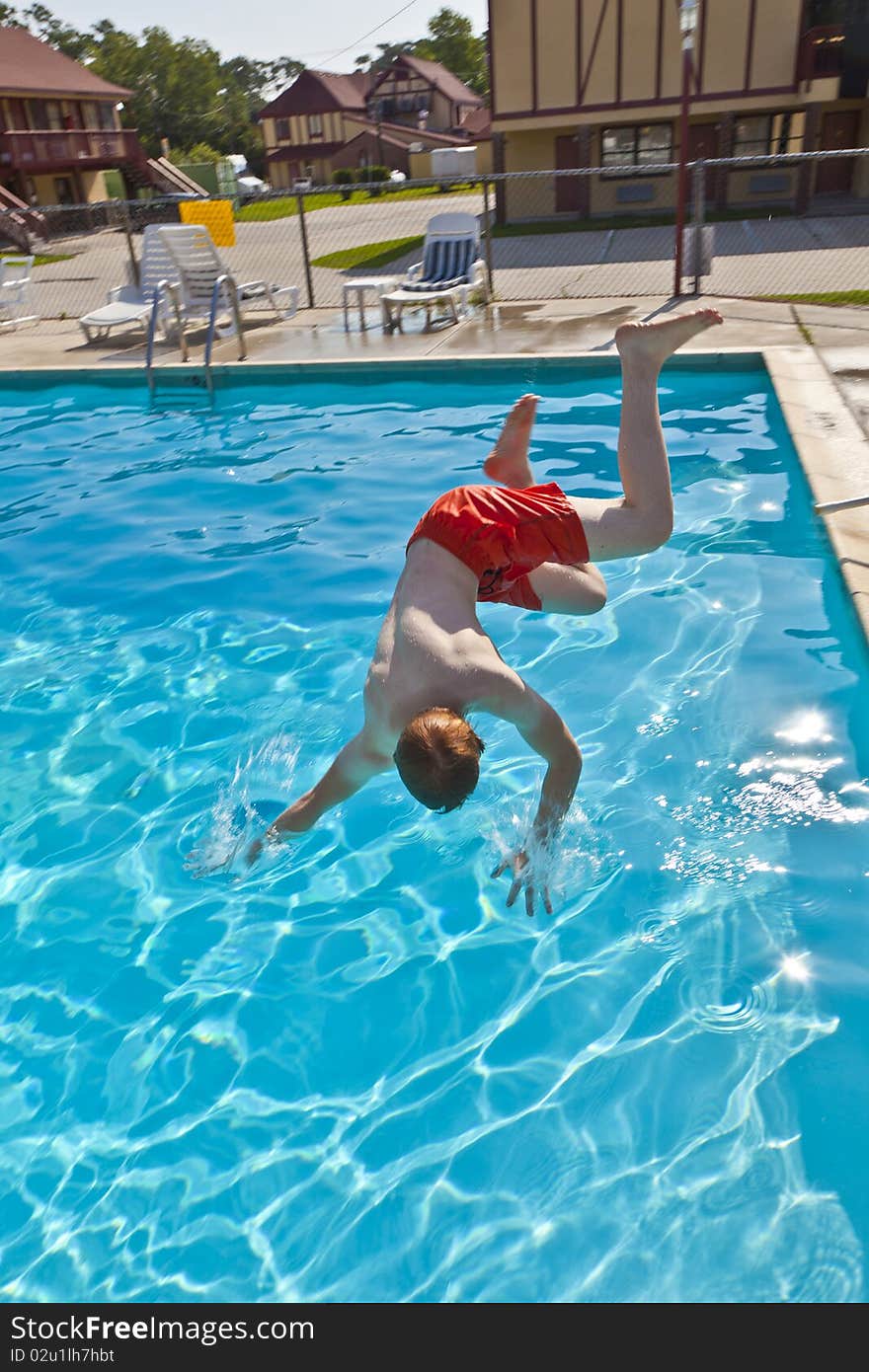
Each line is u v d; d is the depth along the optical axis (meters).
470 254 11.85
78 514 6.89
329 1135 2.69
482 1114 2.69
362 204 36.34
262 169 80.75
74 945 3.38
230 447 8.10
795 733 3.97
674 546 5.64
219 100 93.25
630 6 22.14
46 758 4.30
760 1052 2.75
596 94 23.19
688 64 10.62
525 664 4.68
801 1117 2.56
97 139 38.50
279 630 5.17
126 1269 2.39
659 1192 2.44
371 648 4.93
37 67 38.25
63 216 37.59
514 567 3.05
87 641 5.20
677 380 8.70
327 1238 2.43
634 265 16.11
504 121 24.00
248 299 12.16
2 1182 2.62
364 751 2.92
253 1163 2.63
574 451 7.25
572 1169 2.52
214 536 6.38
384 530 6.27
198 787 4.07
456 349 9.82
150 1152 2.68
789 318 10.02
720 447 7.05
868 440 6.24
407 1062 2.87
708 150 23.64
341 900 3.49
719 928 3.15
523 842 3.41
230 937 3.38
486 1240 2.39
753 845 3.45
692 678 4.42
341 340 10.86
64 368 10.35
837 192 24.81
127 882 3.63
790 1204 2.37
